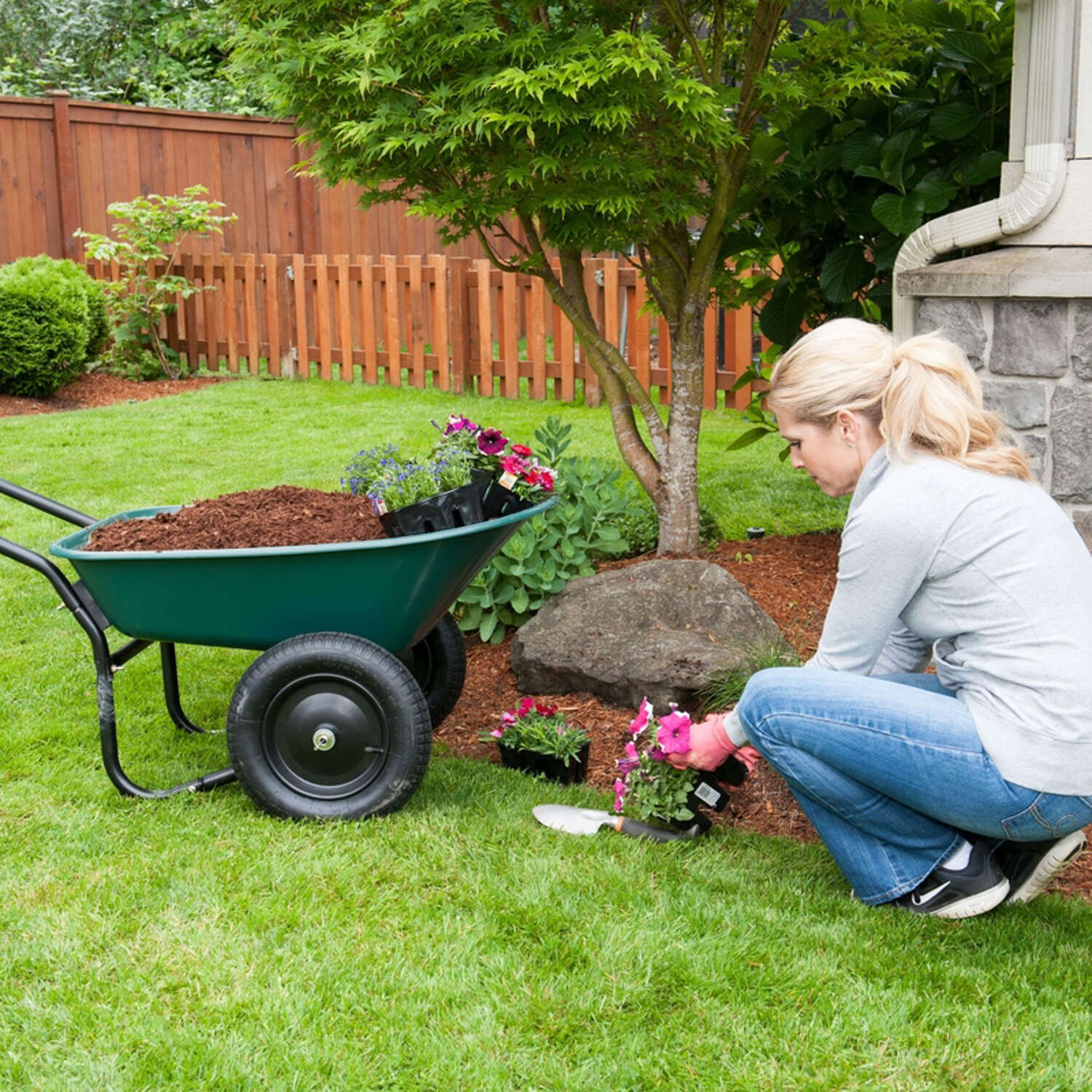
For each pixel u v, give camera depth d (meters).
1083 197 3.79
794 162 4.78
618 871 2.78
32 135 10.61
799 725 2.50
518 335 9.12
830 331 2.48
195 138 11.50
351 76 3.66
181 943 2.50
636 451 4.89
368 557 2.86
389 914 2.62
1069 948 2.48
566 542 4.41
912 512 2.34
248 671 2.98
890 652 2.79
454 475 3.63
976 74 4.52
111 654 3.31
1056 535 2.35
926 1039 2.20
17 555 3.07
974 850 2.56
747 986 2.36
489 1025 2.24
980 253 4.10
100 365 10.45
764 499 5.88
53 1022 2.26
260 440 7.57
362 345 10.11
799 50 4.35
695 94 3.88
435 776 3.33
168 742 3.61
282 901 2.66
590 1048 2.19
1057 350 3.80
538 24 3.97
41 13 14.82
